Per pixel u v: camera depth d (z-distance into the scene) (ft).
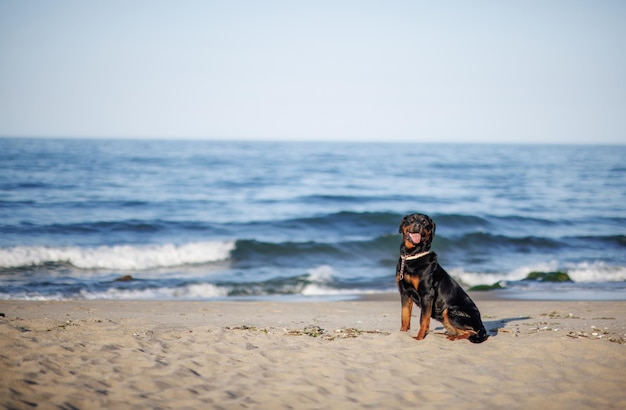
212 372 18.93
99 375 17.80
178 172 139.33
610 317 34.78
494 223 87.40
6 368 17.57
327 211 94.68
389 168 168.45
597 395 17.15
